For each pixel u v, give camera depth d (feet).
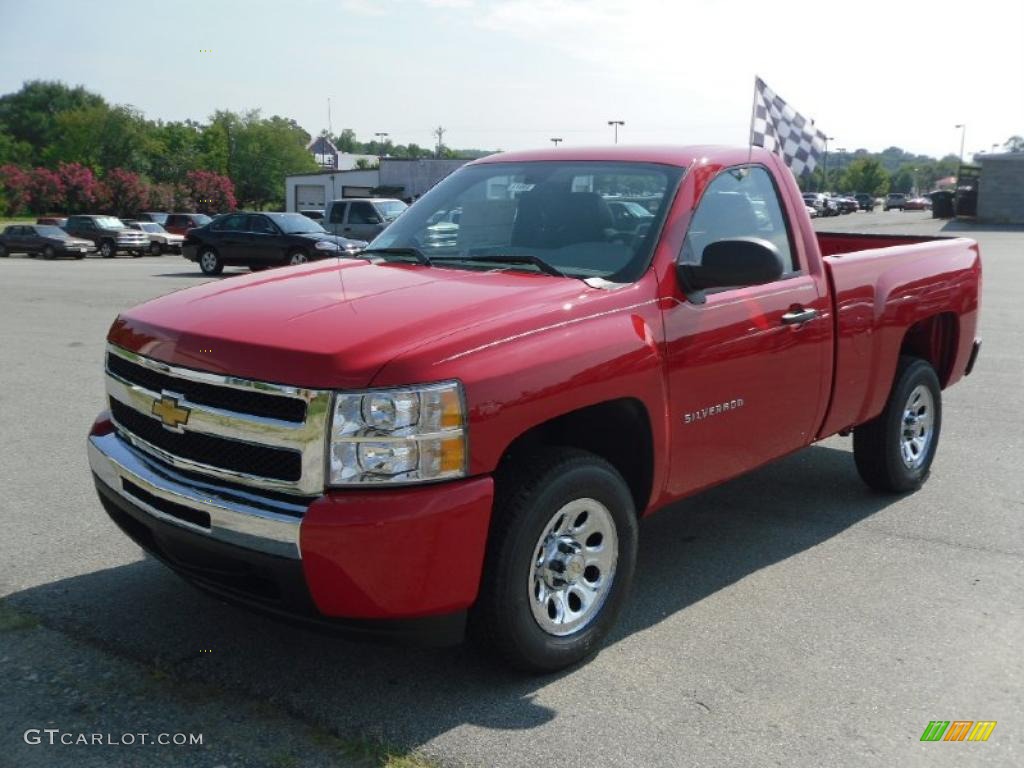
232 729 10.55
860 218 189.88
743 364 13.82
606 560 12.22
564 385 11.11
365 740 10.32
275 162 312.71
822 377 15.53
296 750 10.17
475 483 10.37
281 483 10.27
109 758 9.99
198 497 10.64
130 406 11.99
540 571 11.46
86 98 394.32
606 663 12.18
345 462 9.98
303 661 12.07
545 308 11.49
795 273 15.16
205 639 12.57
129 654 12.16
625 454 13.00
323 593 10.00
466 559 10.38
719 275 12.67
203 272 81.46
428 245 14.66
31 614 13.23
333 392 9.93
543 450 11.53
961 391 28.48
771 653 12.48
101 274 80.79
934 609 13.83
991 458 21.43
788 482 19.80
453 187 15.92
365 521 9.82
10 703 10.99
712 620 13.46
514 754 10.16
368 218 77.25
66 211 235.40
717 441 13.70
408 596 10.14
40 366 31.96
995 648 12.66
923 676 11.93
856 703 11.28
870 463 18.25
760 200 15.10
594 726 10.72
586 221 13.82
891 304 17.04
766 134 18.24
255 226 78.02
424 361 10.16
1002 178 155.33
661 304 12.66
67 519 17.07
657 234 13.14
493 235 14.40
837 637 12.94
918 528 17.11
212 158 307.37
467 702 11.17
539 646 11.41
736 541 16.52
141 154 300.20
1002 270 69.92
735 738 10.53
